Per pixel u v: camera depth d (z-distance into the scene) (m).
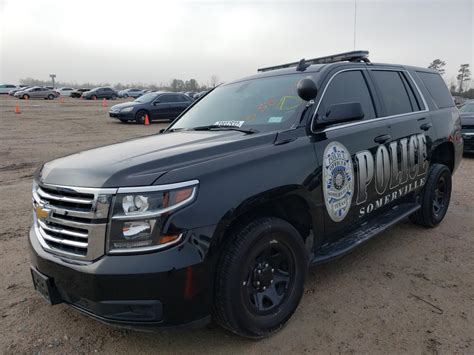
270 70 4.37
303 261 3.03
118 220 2.32
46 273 2.59
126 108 19.03
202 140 3.09
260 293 2.82
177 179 2.39
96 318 2.44
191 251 2.36
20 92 47.47
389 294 3.44
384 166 3.83
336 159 3.28
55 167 2.73
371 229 3.86
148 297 2.32
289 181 2.85
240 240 2.57
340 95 3.63
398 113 4.30
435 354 2.67
